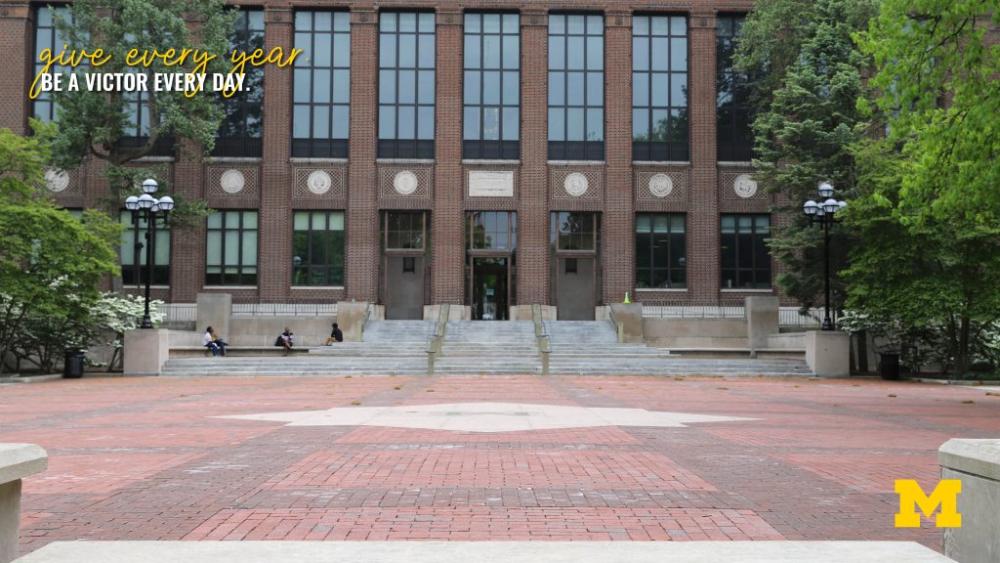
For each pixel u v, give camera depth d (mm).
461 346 37844
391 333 41375
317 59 46594
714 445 12328
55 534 6805
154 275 45500
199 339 41062
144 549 4449
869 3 33125
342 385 26297
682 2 46594
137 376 32344
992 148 17203
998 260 28625
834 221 33469
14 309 33375
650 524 7148
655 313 46031
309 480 9242
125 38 41938
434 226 46062
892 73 18156
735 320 42781
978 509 4387
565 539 6559
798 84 34906
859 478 9555
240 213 46188
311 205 46000
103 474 9680
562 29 46938
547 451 11523
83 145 39938
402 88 46812
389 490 8641
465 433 13547
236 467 10164
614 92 46500
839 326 36156
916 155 22969
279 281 45594
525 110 46500
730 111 46875
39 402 20375
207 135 40531
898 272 30000
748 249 46688
